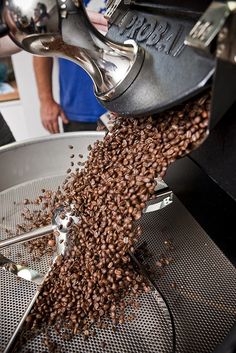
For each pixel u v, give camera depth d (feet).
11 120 3.60
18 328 0.99
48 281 1.07
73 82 2.63
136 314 1.03
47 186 1.57
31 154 1.59
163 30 0.80
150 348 0.95
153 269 1.15
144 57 0.79
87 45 0.78
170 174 1.11
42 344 0.99
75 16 0.74
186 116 0.80
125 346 0.96
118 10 0.96
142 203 0.89
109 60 0.79
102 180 1.00
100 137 1.58
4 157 1.53
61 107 2.83
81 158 1.54
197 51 0.64
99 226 0.98
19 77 3.34
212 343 0.95
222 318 1.00
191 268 1.15
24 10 0.70
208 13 0.57
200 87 0.66
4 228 1.36
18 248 1.26
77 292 1.03
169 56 0.75
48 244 1.20
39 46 0.78
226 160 0.81
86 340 0.98
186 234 1.26
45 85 2.78
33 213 1.41
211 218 1.01
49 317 1.03
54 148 1.63
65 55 0.82
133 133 0.95
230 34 0.55
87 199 1.04
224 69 0.61
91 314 1.02
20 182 1.60
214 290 1.08
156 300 1.05
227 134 0.78
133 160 0.91
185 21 0.76
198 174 0.96
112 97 0.82
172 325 0.99
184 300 1.06
